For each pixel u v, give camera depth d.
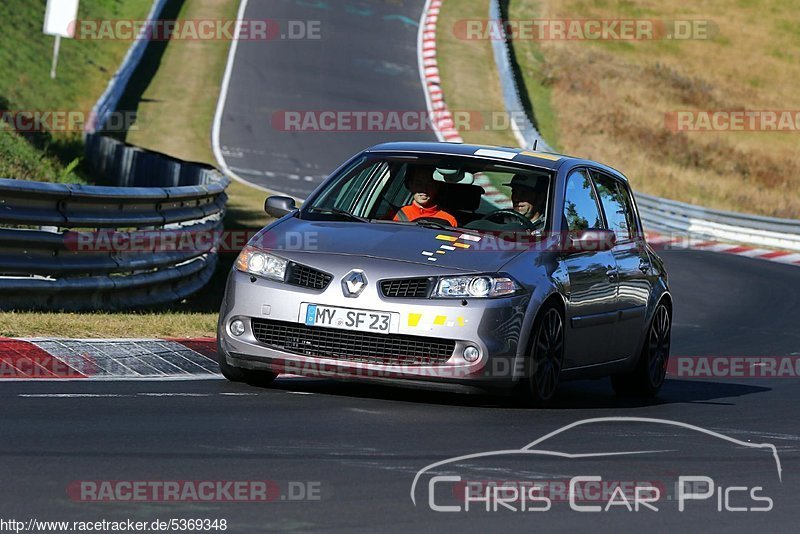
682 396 34.50
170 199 45.94
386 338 26.41
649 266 33.94
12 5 154.62
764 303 66.38
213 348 33.22
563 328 28.77
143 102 138.00
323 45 168.88
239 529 15.79
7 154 74.12
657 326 34.31
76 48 152.25
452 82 161.00
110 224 41.09
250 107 140.38
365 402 27.08
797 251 103.50
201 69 153.50
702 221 107.56
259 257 27.73
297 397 27.19
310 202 30.06
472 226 29.05
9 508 16.11
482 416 26.25
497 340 26.48
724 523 17.83
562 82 173.62
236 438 21.86
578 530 16.81
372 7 191.62
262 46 165.75
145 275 43.12
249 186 106.44
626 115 163.75
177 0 183.62
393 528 16.30
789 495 20.11
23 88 124.88
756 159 157.25
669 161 149.62
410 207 29.77
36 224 37.34
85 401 24.62
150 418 23.27
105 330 33.16
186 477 18.53
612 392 34.78
